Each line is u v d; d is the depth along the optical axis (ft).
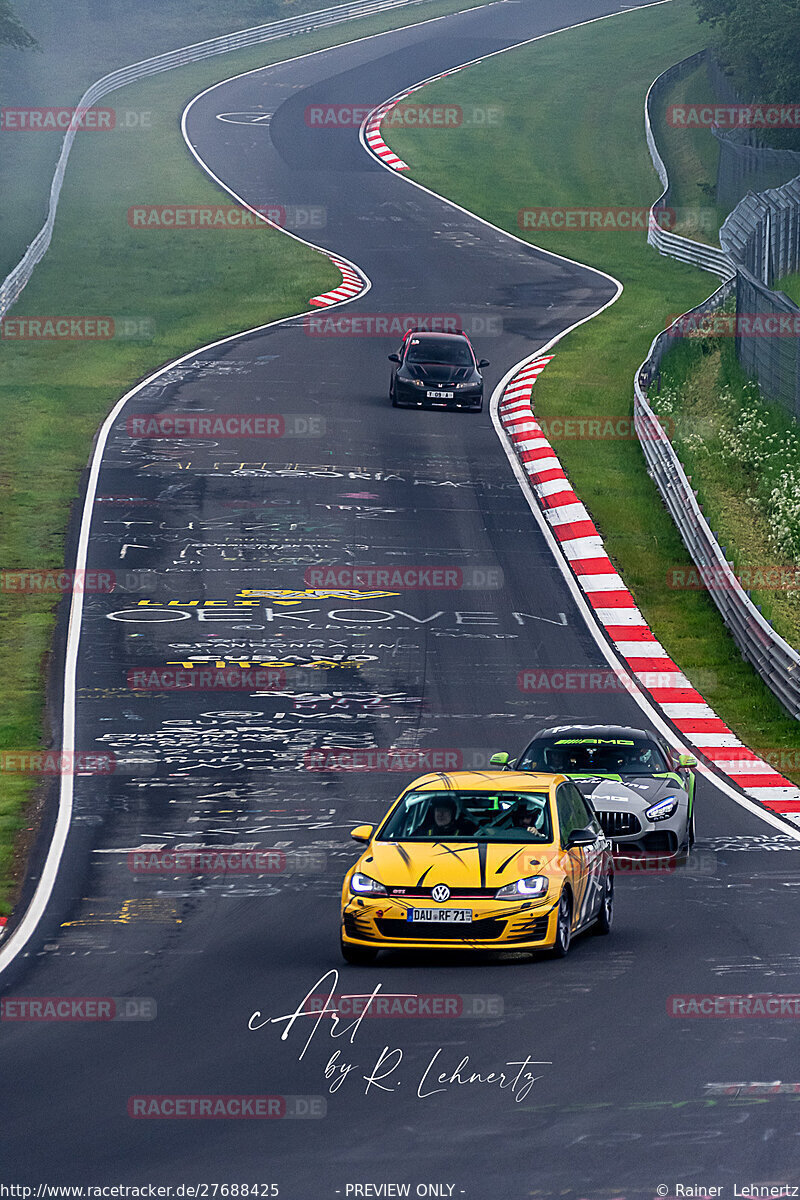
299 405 509.35
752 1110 95.86
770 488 434.30
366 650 316.60
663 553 392.68
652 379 519.60
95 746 256.93
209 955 148.77
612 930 159.12
